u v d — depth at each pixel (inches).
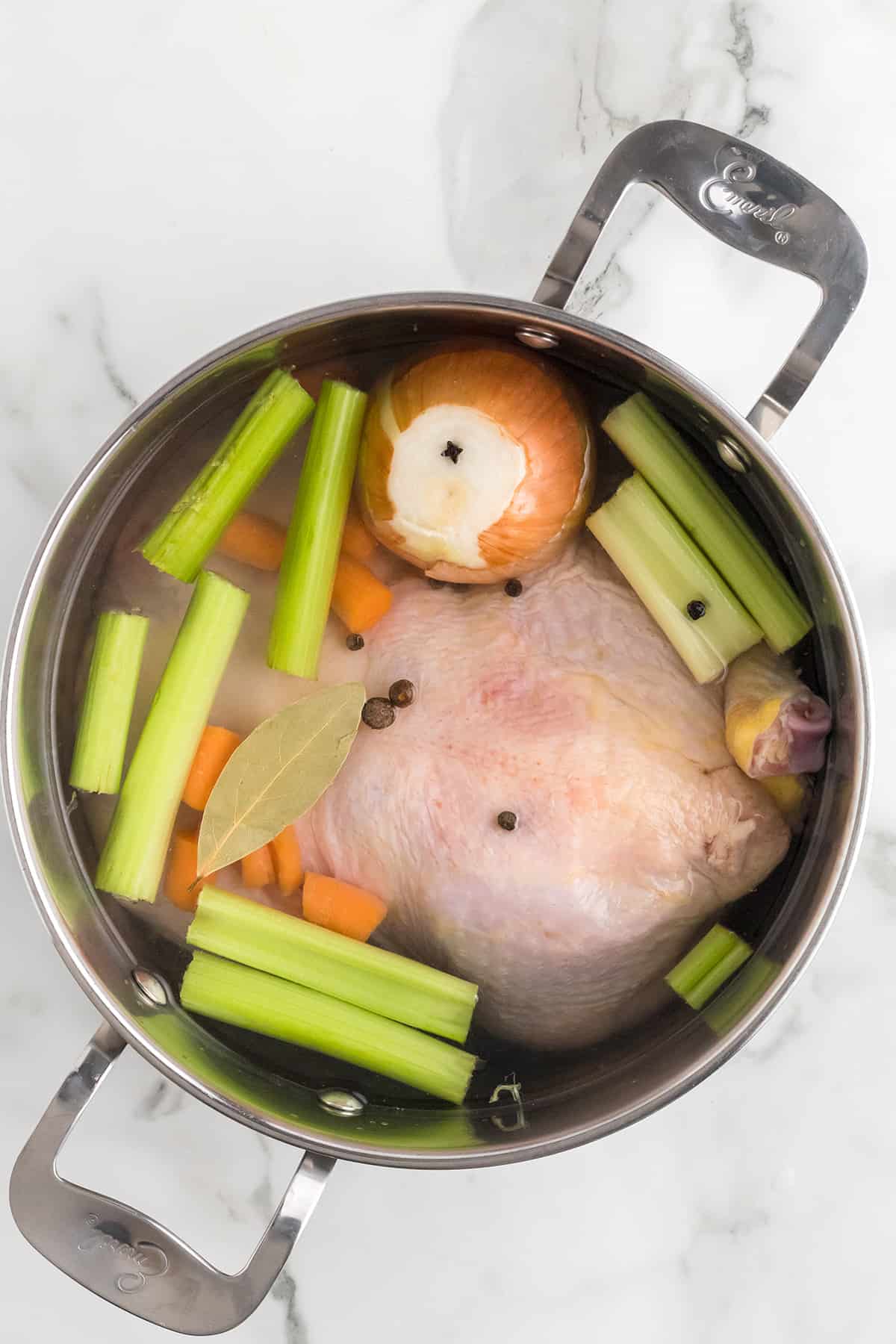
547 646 29.1
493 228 31.9
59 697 29.5
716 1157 32.3
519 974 29.0
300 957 29.2
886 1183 32.2
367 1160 27.8
